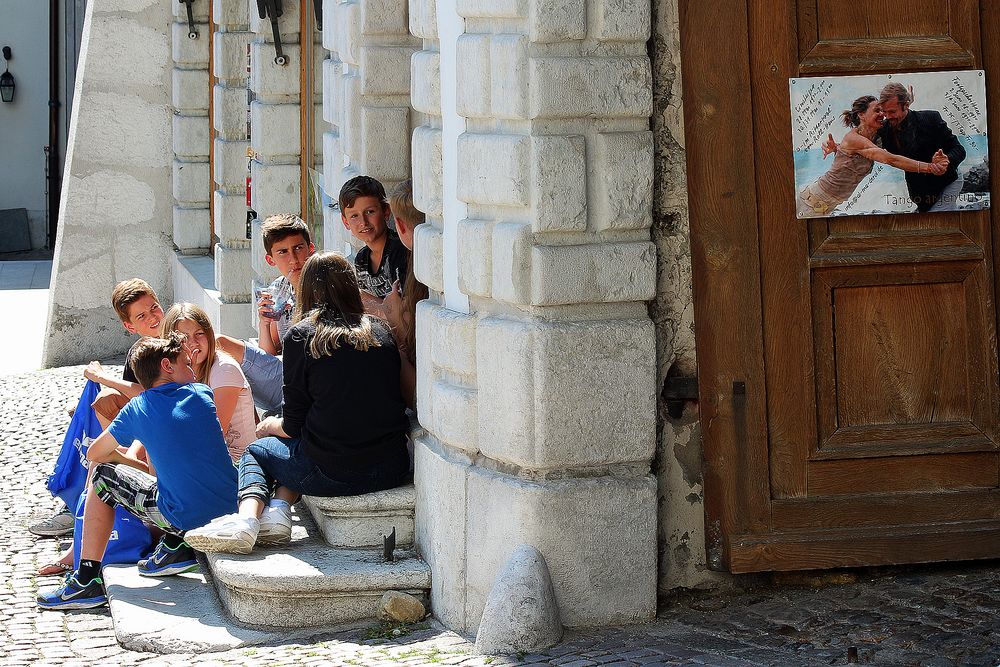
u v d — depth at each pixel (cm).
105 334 1390
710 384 504
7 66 2542
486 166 501
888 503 509
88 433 701
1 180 2559
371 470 581
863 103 496
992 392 509
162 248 1409
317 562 561
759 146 497
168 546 617
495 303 514
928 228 504
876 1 496
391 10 707
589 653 474
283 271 748
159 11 1380
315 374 581
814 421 506
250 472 596
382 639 522
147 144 1388
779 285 502
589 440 496
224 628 547
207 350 662
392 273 677
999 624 470
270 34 1030
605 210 490
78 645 551
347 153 749
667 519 521
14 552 694
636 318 500
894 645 458
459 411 523
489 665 471
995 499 511
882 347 507
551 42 482
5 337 1538
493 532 508
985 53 499
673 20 502
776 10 493
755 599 516
